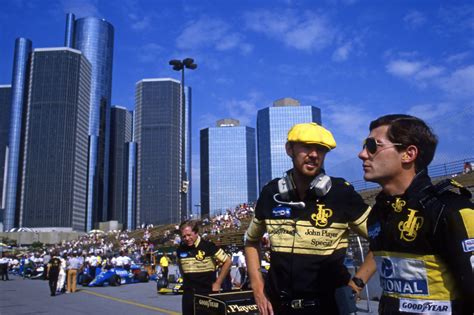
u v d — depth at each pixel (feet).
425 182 6.64
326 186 9.33
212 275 16.92
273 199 9.87
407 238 6.46
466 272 5.74
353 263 34.19
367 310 29.30
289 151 9.72
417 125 6.93
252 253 10.55
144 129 499.92
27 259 119.34
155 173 491.72
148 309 38.24
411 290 6.42
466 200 6.11
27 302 47.37
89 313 36.99
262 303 9.56
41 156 621.31
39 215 600.39
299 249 9.26
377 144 7.09
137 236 198.08
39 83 650.84
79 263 68.64
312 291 9.12
